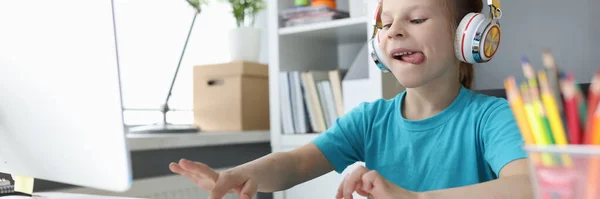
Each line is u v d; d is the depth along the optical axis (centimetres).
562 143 35
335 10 208
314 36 226
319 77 214
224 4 263
